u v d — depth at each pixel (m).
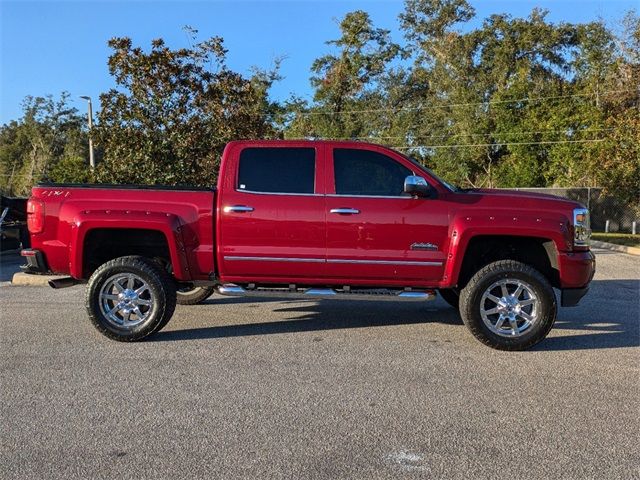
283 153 6.31
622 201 21.14
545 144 34.75
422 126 43.31
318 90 45.22
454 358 5.72
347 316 7.61
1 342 6.27
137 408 4.41
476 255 6.48
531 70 43.47
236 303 8.48
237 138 13.62
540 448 3.77
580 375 5.23
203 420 4.19
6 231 16.41
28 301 8.73
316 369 5.36
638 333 6.79
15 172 63.53
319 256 6.16
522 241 6.27
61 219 6.23
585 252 6.13
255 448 3.75
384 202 6.12
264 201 6.18
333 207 6.12
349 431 4.01
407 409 4.41
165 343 6.23
